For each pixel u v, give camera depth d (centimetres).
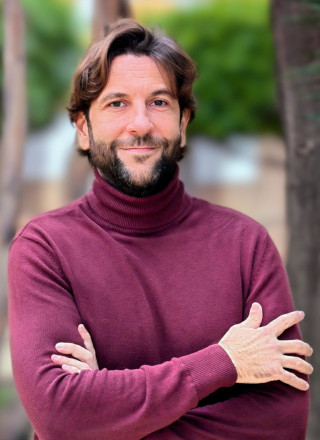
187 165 809
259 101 712
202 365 208
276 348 216
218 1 739
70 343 215
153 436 210
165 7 808
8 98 595
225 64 707
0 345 581
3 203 596
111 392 204
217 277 230
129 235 234
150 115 227
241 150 778
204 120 719
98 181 236
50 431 205
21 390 211
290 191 357
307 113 347
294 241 358
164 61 228
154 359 221
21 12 591
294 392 218
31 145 855
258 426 214
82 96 232
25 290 223
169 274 229
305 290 356
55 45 853
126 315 224
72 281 226
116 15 525
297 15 346
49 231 232
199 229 238
